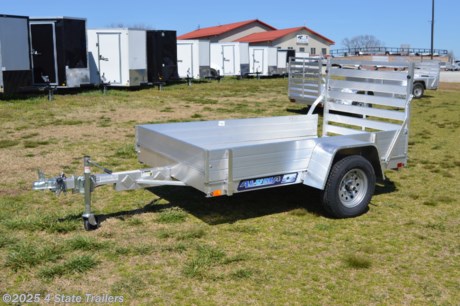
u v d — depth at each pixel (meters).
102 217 4.91
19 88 14.03
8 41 13.49
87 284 3.54
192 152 4.46
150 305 3.28
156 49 19.69
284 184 4.75
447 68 55.47
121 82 18.03
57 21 15.34
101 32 17.67
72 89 17.69
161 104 14.93
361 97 6.31
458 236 4.62
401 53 67.38
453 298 3.46
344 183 4.98
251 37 63.56
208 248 4.18
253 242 4.37
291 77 13.38
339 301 3.38
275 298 3.40
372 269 3.89
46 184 4.31
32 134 9.34
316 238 4.50
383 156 5.43
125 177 4.61
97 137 9.22
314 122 6.67
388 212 5.28
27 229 4.54
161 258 3.99
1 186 5.90
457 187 6.31
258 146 4.50
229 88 21.69
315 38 64.81
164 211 5.11
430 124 11.98
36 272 3.71
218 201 5.49
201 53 24.11
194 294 3.43
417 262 4.03
